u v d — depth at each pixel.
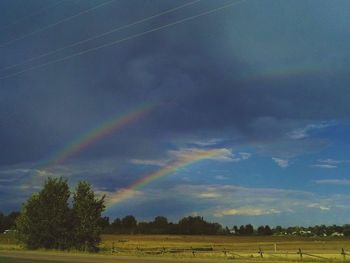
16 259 36.50
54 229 54.47
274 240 165.88
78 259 36.66
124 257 39.50
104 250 56.31
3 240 94.25
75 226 54.78
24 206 56.12
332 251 72.00
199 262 33.28
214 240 154.00
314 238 195.00
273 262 33.72
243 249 78.75
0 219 123.19
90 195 55.31
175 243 114.06
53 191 55.47
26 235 55.12
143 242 118.00
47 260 35.34
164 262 33.38
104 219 55.91
